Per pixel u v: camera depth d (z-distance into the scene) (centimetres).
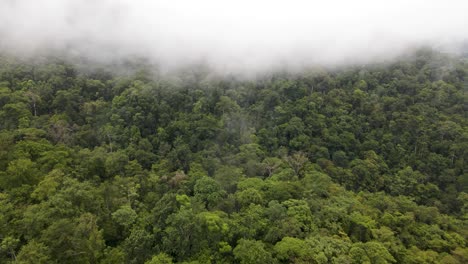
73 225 2966
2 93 5766
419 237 4259
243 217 3744
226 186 4791
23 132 4831
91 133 6112
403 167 6594
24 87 6388
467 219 5016
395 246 3744
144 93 7062
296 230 3600
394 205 4875
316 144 6906
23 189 3591
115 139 6041
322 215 4059
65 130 5647
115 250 3281
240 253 3091
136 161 5341
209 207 4053
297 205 4075
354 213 4194
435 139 6900
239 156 6003
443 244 4075
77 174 4416
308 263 3111
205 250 3203
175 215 3272
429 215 4766
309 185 4875
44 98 6475
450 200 5688
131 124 6525
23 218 3078
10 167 3744
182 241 3200
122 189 4450
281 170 5581
